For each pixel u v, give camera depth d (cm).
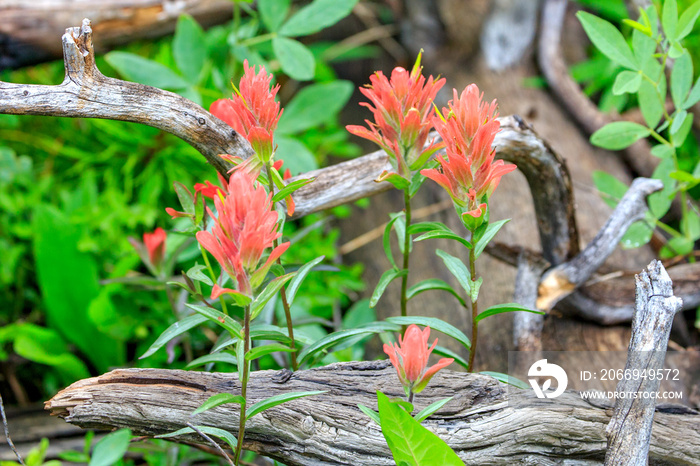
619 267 136
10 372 153
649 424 111
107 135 186
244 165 111
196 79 158
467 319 140
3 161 171
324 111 167
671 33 122
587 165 178
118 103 112
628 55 123
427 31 235
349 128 113
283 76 251
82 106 111
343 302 175
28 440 133
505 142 122
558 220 127
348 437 113
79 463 130
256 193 106
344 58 261
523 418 113
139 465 132
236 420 113
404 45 250
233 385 114
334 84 168
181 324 115
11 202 163
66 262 148
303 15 145
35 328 148
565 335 130
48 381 152
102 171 188
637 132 127
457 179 109
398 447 109
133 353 166
